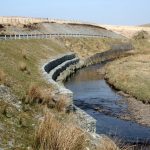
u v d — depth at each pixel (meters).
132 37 137.25
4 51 38.09
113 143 13.97
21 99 17.64
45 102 19.08
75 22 141.88
